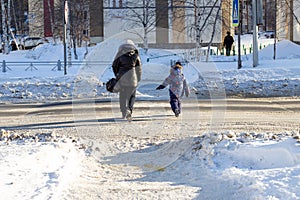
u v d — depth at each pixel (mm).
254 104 29344
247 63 48250
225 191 13000
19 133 20875
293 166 14555
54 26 77562
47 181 13336
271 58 54906
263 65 45844
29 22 90938
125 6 72375
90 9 74688
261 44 79438
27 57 66125
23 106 30000
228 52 60969
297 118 24531
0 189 12461
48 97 33500
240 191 12664
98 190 13305
